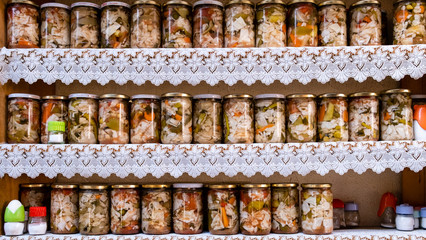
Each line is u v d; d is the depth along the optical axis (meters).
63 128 1.30
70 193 1.33
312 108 1.31
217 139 1.31
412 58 1.25
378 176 1.58
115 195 1.30
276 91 1.61
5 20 1.34
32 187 1.38
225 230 1.27
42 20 1.35
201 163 1.25
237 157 1.25
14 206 1.27
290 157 1.25
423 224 1.35
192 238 1.25
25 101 1.32
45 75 1.28
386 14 1.44
